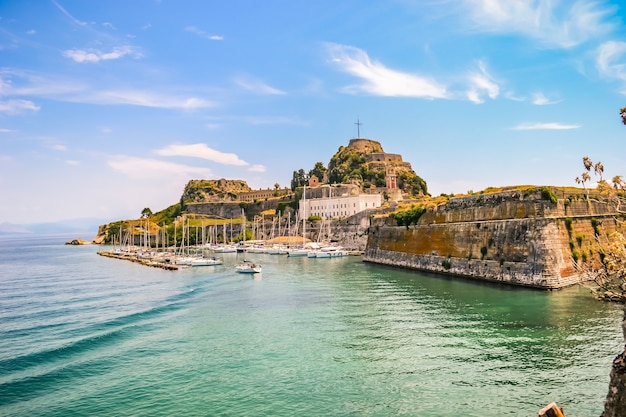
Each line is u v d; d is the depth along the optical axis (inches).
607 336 1412.4
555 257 2180.1
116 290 2933.1
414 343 1456.7
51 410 1082.7
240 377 1246.3
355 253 5098.4
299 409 1045.2
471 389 1103.6
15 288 3139.8
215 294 2593.5
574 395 1039.6
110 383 1232.8
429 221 3139.8
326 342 1518.2
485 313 1761.8
